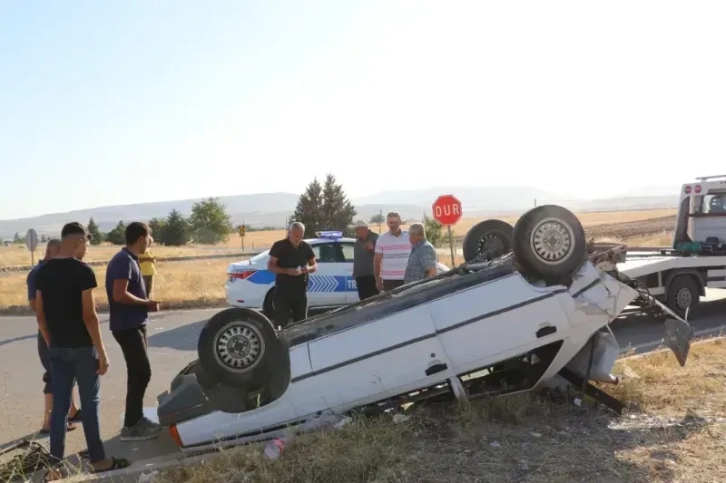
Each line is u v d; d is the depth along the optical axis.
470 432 5.32
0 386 8.73
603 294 5.90
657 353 7.91
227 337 5.47
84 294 5.27
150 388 8.41
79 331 5.30
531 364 6.09
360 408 5.57
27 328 14.10
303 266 8.76
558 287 5.81
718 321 11.51
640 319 11.92
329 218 57.47
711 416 5.73
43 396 8.16
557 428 5.50
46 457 5.40
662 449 4.97
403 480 4.48
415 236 7.89
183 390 5.56
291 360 5.53
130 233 6.29
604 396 5.96
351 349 5.57
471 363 5.65
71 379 5.38
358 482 4.52
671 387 6.60
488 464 4.72
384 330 5.62
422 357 5.59
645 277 11.61
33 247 20.84
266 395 5.46
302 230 8.64
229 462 4.79
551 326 5.75
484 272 5.98
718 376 6.98
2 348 11.67
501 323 5.69
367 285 10.45
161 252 52.19
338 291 12.80
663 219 73.25
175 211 77.00
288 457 4.80
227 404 5.44
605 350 6.12
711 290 15.56
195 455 5.39
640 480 4.43
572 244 5.80
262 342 5.48
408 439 5.21
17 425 6.97
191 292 18.34
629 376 6.69
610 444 5.10
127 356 6.22
